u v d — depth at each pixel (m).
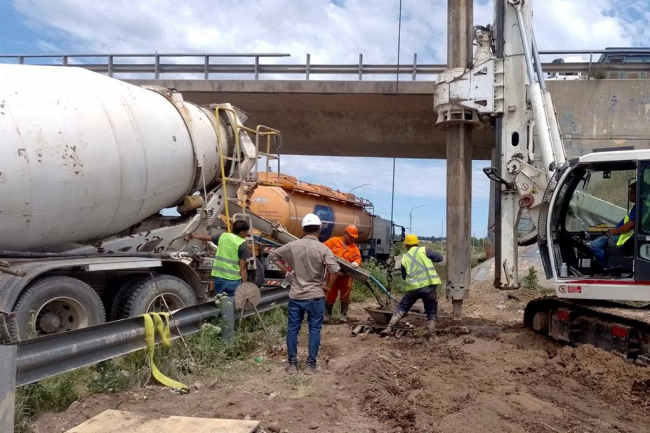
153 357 6.36
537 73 9.66
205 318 7.55
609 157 7.61
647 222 7.37
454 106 10.23
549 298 8.76
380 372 6.61
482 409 5.55
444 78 10.28
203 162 9.59
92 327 5.45
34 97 7.21
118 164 7.93
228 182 10.38
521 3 9.73
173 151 8.96
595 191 8.42
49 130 7.14
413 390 6.18
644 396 6.21
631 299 7.47
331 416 5.31
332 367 7.16
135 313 7.84
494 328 10.17
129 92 8.60
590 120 16.92
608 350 7.52
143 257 8.23
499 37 9.94
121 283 8.22
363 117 20.95
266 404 5.53
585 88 16.92
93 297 7.13
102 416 4.92
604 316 7.61
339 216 18.67
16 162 6.79
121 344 5.91
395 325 9.58
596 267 8.30
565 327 8.30
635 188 7.67
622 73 17.59
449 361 7.57
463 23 10.43
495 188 9.96
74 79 7.89
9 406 4.17
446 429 5.01
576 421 5.29
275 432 4.85
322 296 7.03
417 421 5.18
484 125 10.53
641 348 7.10
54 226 7.46
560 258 8.30
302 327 9.86
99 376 5.84
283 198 15.30
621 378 6.68
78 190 7.47
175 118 9.23
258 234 12.19
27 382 4.70
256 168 10.88
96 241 8.54
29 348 4.75
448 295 10.78
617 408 5.85
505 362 7.57
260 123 21.77
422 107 19.77
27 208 7.02
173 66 20.36
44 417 4.96
